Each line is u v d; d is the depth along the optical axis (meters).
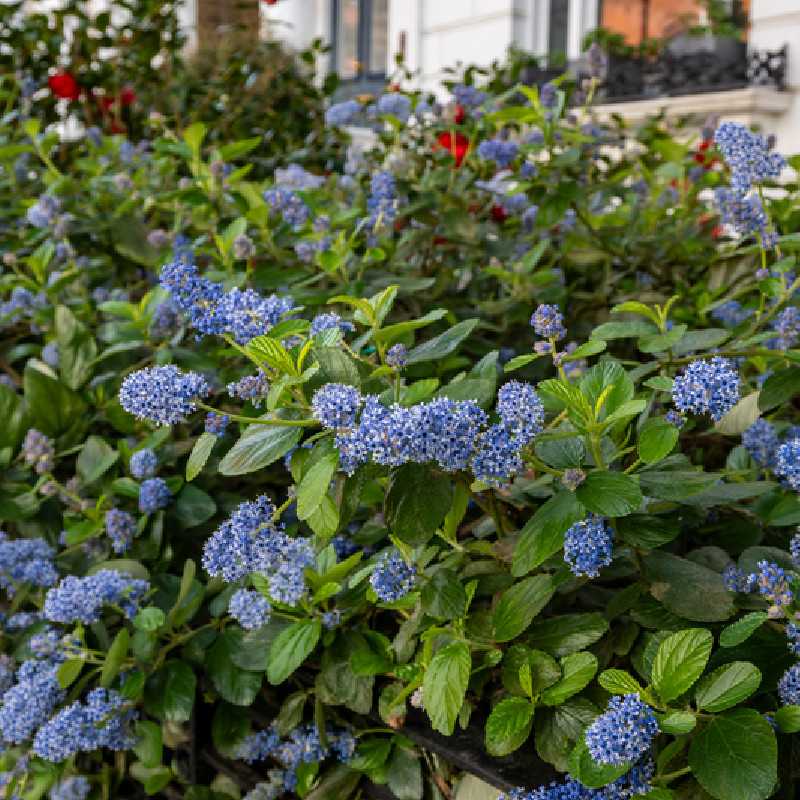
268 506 1.45
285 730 1.69
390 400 1.42
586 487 1.26
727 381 1.25
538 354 1.48
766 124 5.90
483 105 2.96
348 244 2.30
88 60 4.88
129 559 1.92
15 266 2.74
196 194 2.52
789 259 1.79
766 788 1.12
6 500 2.07
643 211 2.88
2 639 2.05
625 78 6.30
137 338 2.16
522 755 1.43
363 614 1.70
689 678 1.18
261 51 5.03
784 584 1.24
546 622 1.43
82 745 1.75
